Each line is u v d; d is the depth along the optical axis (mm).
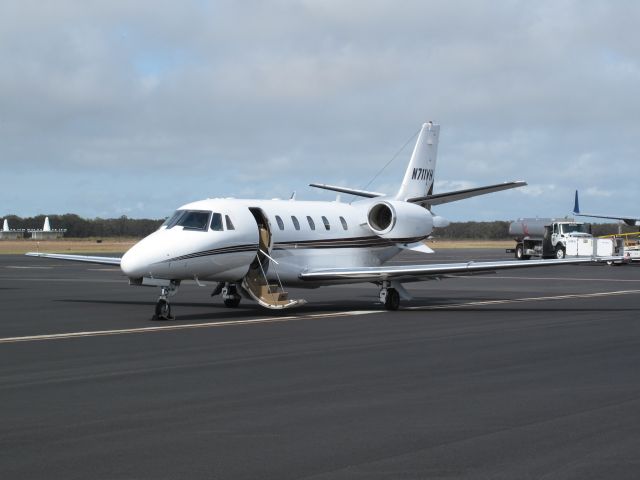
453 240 146625
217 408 9297
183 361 12820
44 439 7906
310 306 23906
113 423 8562
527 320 19344
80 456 7320
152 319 19438
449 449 7551
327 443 7766
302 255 23453
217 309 22688
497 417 8820
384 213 26438
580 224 61625
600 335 16234
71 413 9039
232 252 20797
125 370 11945
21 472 6844
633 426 8422
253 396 9977
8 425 8477
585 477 6730
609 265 57219
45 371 11859
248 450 7523
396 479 6668
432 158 30078
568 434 8094
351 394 10094
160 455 7359
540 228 64125
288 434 8102
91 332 16781
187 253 19812
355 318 20047
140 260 19266
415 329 17438
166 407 9352
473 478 6699
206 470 6914
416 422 8594
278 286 23266
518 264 21219
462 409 9219
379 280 22422
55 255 25453
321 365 12398
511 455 7355
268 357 13250
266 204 23094
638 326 17906
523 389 10414
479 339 15633
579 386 10633
